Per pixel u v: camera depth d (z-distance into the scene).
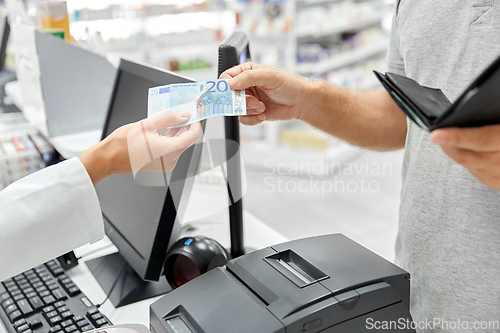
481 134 0.50
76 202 0.83
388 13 5.13
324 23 4.02
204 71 4.25
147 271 0.98
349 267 0.70
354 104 1.10
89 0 3.21
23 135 1.93
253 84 0.88
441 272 0.90
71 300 0.96
